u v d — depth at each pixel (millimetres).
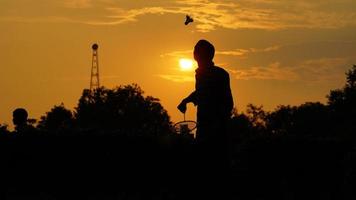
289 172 44094
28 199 41094
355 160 35906
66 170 44281
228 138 28141
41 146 43562
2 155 42875
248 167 43594
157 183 44594
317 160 43562
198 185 28375
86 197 44594
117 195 45344
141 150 45344
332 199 42781
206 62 28281
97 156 45250
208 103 27953
